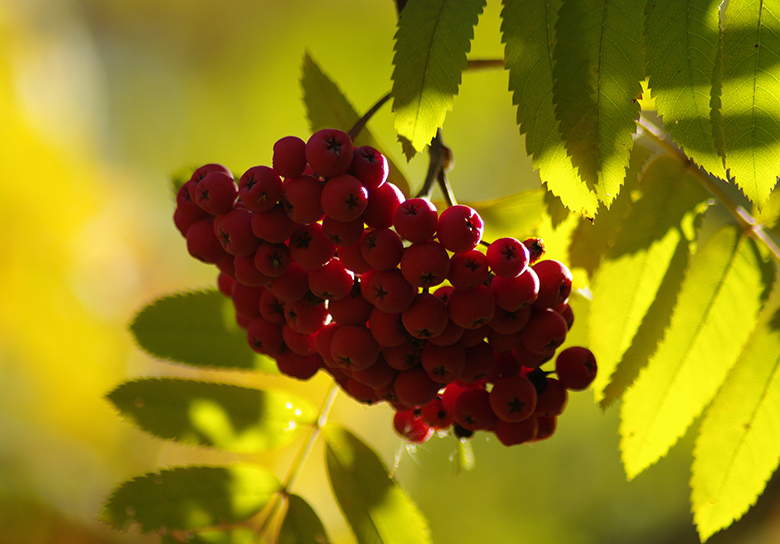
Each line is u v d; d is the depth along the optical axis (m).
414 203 0.66
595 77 0.65
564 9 0.65
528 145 0.65
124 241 1.33
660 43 0.65
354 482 0.70
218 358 0.71
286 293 0.67
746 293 0.70
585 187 0.65
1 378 1.12
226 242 0.66
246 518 0.70
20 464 1.11
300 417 0.70
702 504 0.70
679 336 0.70
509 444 0.68
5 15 1.16
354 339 0.67
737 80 0.64
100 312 1.22
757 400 0.70
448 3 0.66
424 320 0.66
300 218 0.66
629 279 0.70
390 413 1.17
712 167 0.65
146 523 0.69
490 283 0.67
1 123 1.12
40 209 1.16
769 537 1.03
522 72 0.65
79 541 1.12
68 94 1.30
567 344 0.74
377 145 0.70
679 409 0.70
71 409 1.16
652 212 0.70
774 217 0.70
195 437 0.70
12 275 1.12
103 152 1.45
